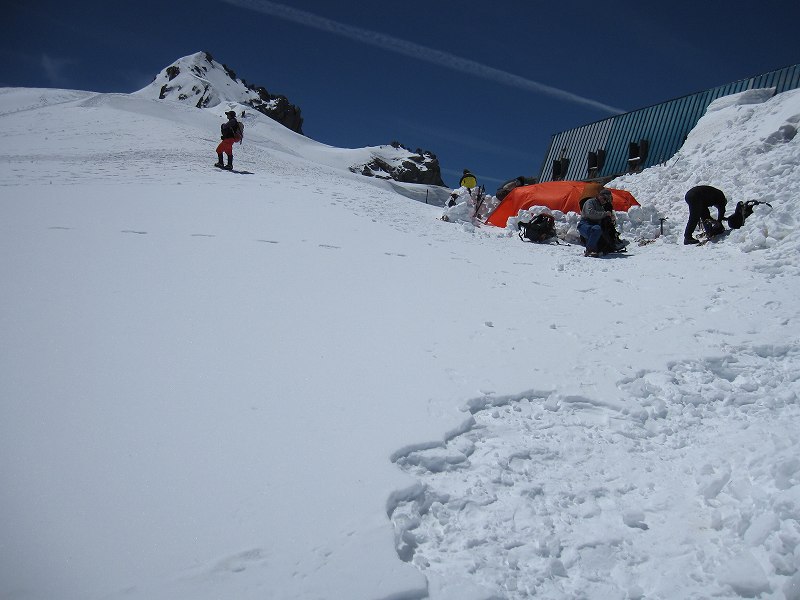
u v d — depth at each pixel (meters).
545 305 7.88
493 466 4.09
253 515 3.31
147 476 3.56
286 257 8.94
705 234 11.28
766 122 13.69
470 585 3.04
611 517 3.70
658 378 5.49
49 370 4.71
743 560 3.19
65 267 7.28
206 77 188.00
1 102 75.38
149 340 5.48
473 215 15.74
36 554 2.90
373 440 4.16
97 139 27.30
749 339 6.18
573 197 13.92
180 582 2.82
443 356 5.83
